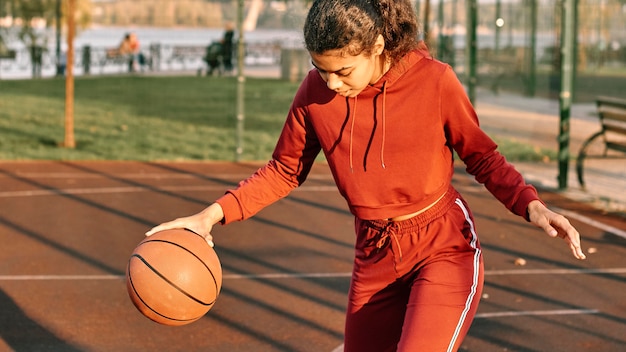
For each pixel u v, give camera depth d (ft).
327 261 23.34
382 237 10.63
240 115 40.88
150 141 46.62
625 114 31.63
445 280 10.27
